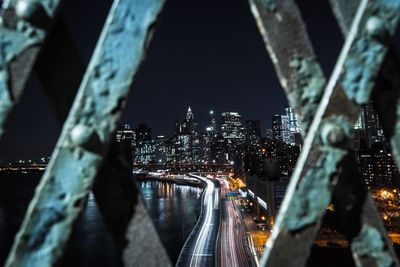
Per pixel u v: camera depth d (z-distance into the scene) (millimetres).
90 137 1252
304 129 1456
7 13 1319
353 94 1354
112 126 1300
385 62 1460
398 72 1470
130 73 1333
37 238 1199
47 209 1215
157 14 1378
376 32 1342
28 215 1202
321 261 48719
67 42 1486
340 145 1314
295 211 1312
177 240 80562
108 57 1326
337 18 1567
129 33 1351
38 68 1475
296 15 1496
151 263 1458
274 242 1301
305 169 1329
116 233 1453
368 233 1451
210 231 81938
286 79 1469
